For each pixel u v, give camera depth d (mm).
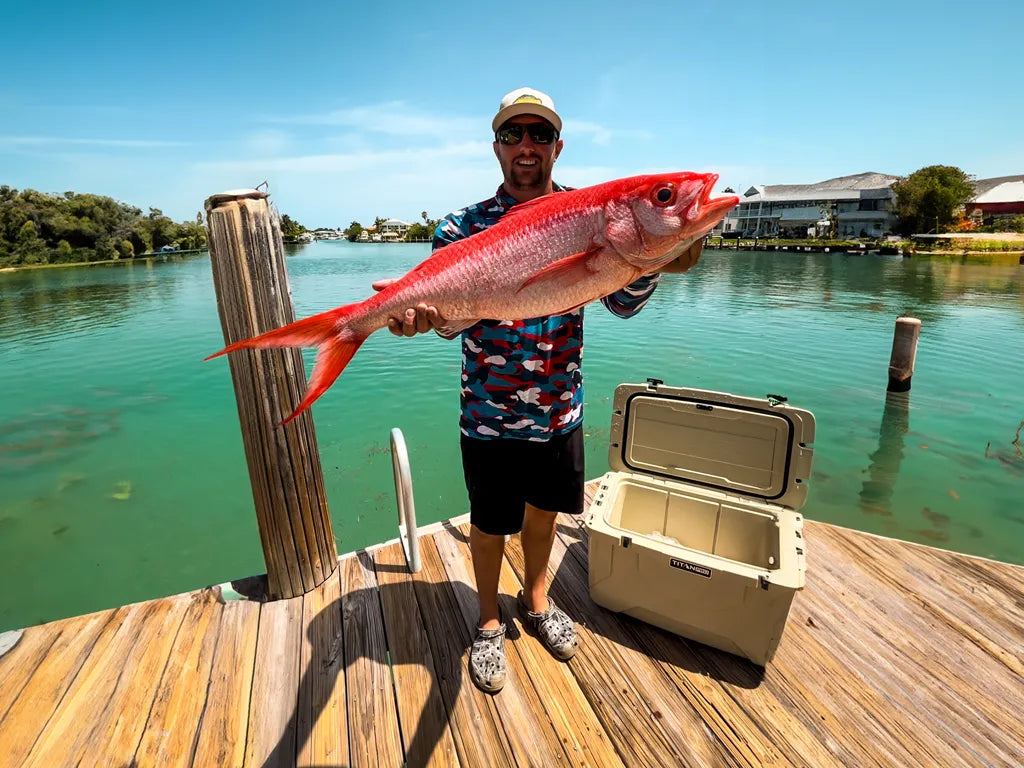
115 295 24500
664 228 1562
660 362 11328
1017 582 2822
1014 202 54938
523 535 2406
